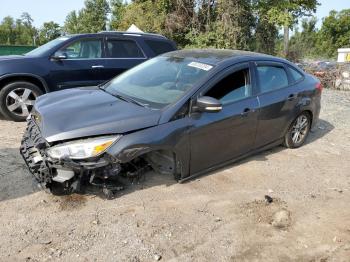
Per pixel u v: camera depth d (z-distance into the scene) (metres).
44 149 3.86
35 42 69.00
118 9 40.38
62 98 4.72
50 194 4.24
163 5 22.78
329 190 5.00
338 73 15.55
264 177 5.18
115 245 3.52
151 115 4.18
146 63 5.57
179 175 4.56
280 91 5.64
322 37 51.47
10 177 4.60
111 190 4.18
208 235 3.78
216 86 4.72
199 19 22.47
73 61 7.51
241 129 5.03
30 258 3.29
